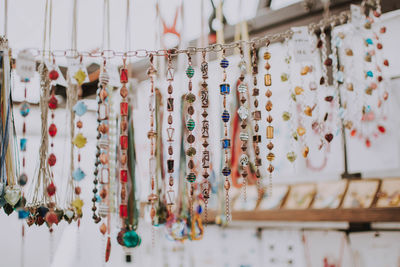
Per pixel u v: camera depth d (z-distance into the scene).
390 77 1.63
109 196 1.40
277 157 1.91
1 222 1.97
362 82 1.67
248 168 1.75
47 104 1.32
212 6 2.01
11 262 1.98
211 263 2.26
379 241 1.66
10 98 1.30
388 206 1.47
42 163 1.32
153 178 1.32
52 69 1.20
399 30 1.63
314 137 1.79
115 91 1.65
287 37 1.28
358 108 1.57
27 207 1.25
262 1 1.83
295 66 1.89
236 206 1.95
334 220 1.59
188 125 1.26
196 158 1.63
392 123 1.60
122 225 1.30
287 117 1.30
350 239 1.74
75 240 2.26
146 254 2.55
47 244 2.16
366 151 1.66
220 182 1.86
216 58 2.01
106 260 1.26
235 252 2.17
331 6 1.46
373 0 1.33
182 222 1.49
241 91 1.28
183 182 1.57
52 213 1.21
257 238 2.09
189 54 1.26
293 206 1.79
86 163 2.31
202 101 1.26
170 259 2.44
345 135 1.72
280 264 1.98
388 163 1.59
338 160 1.74
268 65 1.26
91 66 1.80
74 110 1.21
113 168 1.46
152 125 1.32
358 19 1.24
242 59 1.28
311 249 1.88
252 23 1.72
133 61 2.21
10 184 1.28
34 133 2.08
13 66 1.38
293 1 1.72
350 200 1.61
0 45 1.27
